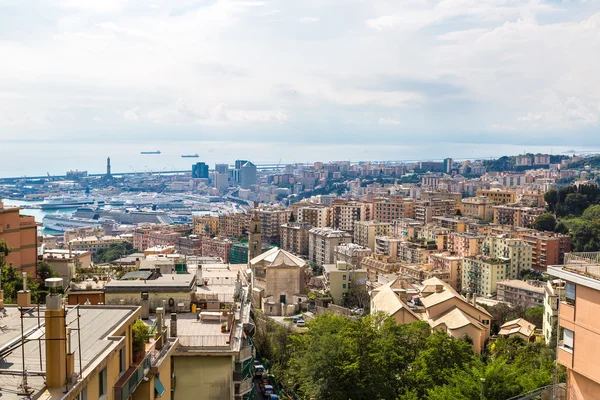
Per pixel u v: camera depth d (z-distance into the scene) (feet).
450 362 339.98
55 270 444.96
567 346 196.65
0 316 168.76
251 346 260.42
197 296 269.23
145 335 178.60
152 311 253.03
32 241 436.76
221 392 216.95
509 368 295.89
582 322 188.96
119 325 158.20
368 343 348.59
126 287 253.44
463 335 491.72
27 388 118.93
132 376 158.92
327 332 376.68
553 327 464.24
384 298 565.12
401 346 384.68
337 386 336.90
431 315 545.44
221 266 494.59
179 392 215.92
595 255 207.51
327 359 340.59
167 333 207.92
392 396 329.11
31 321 163.53
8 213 419.33
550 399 211.82
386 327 392.47
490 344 515.50
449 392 269.64
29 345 145.79
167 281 268.82
